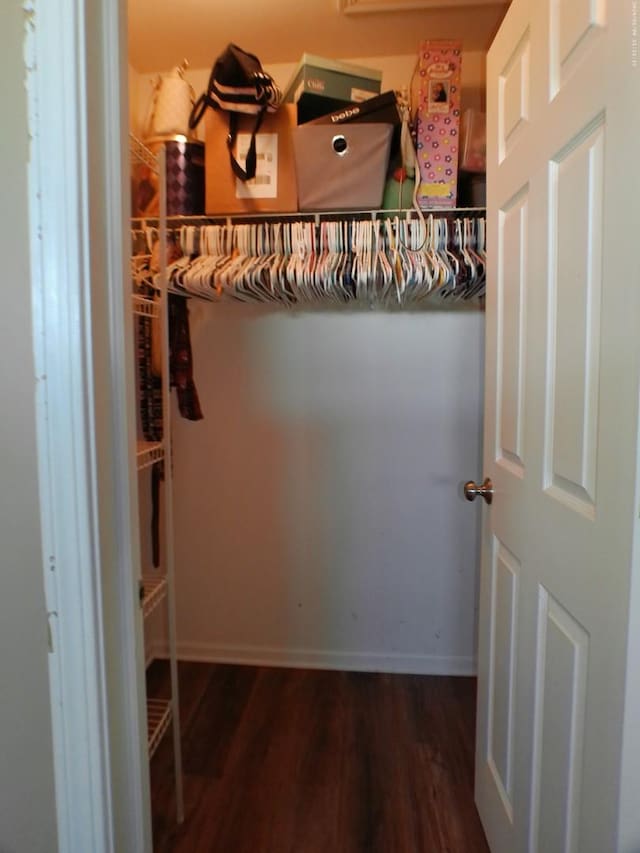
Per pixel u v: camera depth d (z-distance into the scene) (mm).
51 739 691
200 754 1575
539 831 911
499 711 1171
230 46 1372
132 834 771
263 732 1674
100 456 682
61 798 693
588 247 722
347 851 1258
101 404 680
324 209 1542
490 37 1703
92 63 641
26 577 676
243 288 1535
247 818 1349
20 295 642
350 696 1868
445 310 1885
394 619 2023
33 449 657
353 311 1912
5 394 657
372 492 1981
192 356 1942
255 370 1973
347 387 1945
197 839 1289
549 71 860
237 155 1522
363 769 1513
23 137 622
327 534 2018
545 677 888
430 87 1491
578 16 750
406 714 1767
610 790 647
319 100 1505
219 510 2047
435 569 1989
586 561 724
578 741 754
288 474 2006
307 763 1537
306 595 2049
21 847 726
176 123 1591
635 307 598
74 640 667
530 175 948
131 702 759
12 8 611
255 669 2047
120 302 713
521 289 1008
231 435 2010
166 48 1761
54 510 654
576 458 760
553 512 847
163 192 1261
